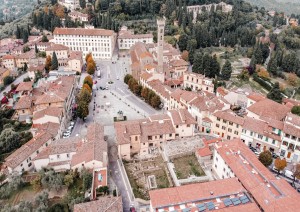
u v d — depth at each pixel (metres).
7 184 93.50
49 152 100.88
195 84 161.12
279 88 156.50
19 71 197.00
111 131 125.06
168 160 101.38
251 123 109.69
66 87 145.00
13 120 133.62
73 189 90.56
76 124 132.25
